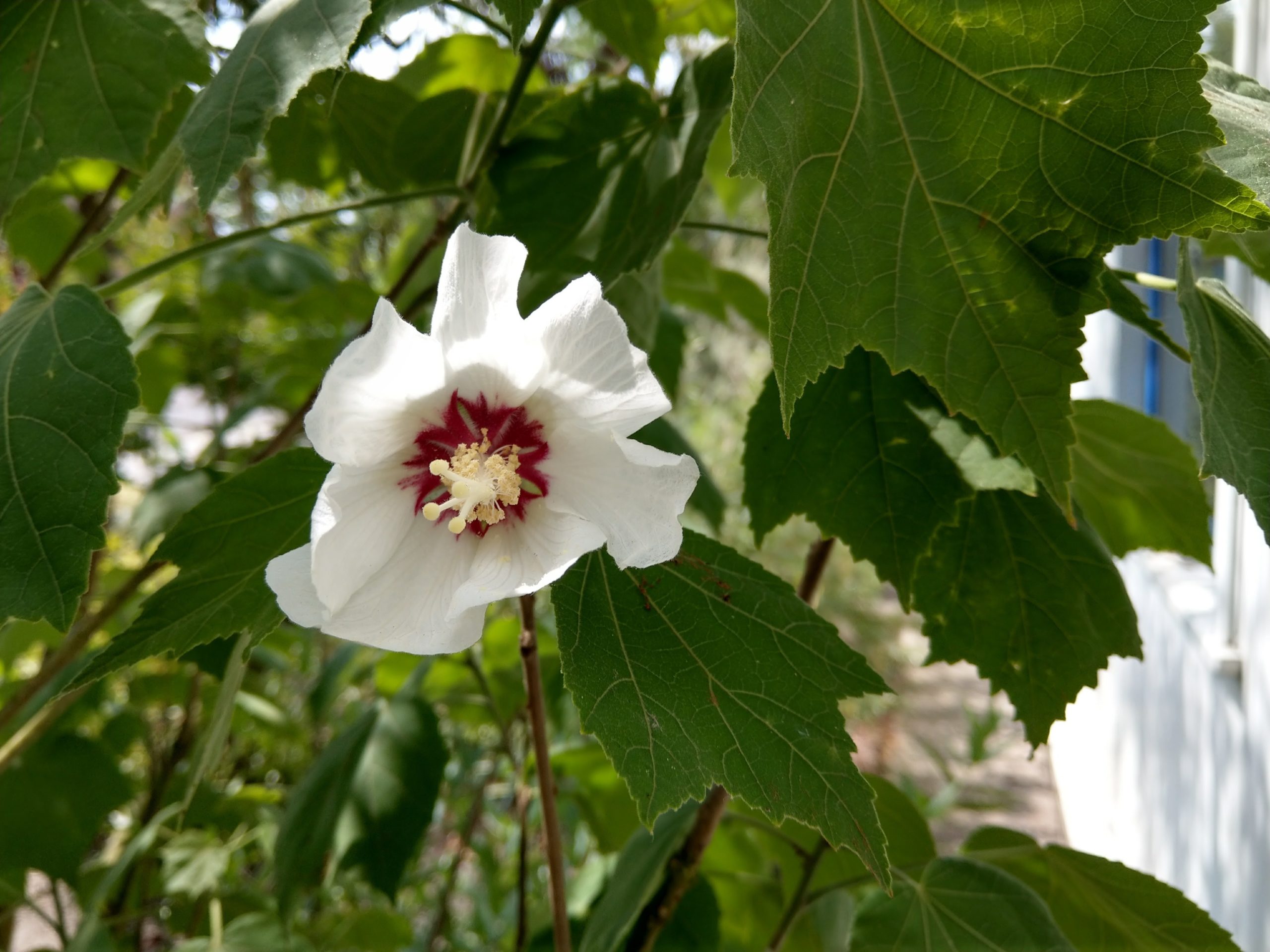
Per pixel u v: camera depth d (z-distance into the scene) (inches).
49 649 23.7
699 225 15.0
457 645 9.7
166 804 25.2
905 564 14.0
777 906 19.1
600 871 19.6
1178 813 35.4
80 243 17.9
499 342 9.9
